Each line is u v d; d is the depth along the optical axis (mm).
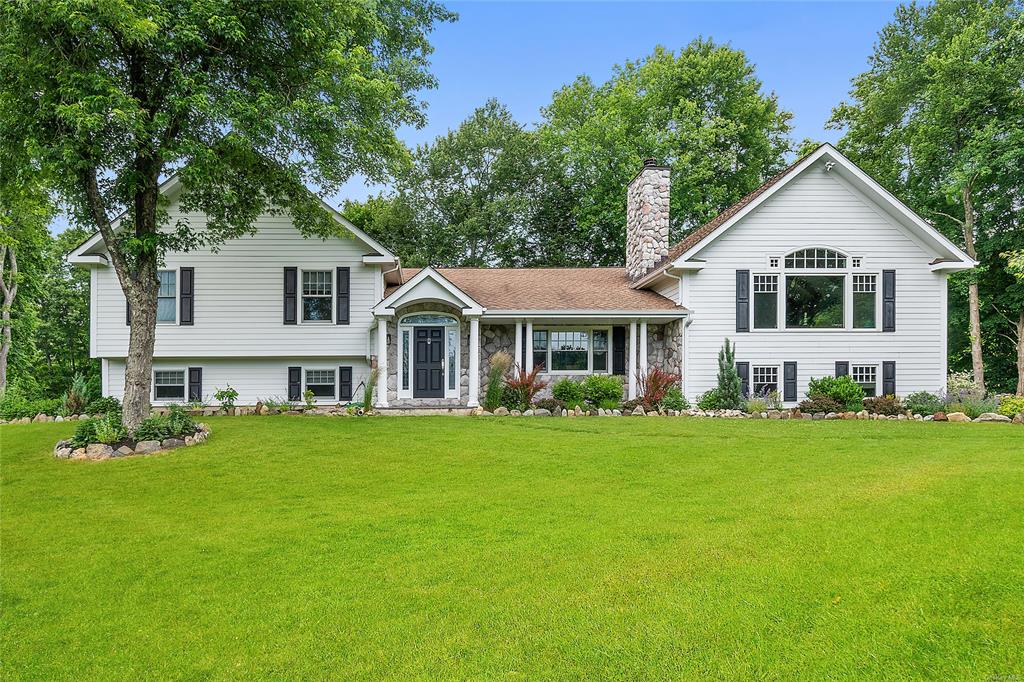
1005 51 22672
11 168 11562
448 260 35250
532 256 36156
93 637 4527
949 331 27109
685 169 29266
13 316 26828
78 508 7820
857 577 4793
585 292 19141
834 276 17359
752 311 17203
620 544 6016
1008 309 25188
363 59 12578
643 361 17469
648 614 4480
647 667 3834
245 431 12734
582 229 32938
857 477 8453
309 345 17625
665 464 9703
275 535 6613
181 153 10945
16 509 7793
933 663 3639
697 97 31797
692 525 6539
